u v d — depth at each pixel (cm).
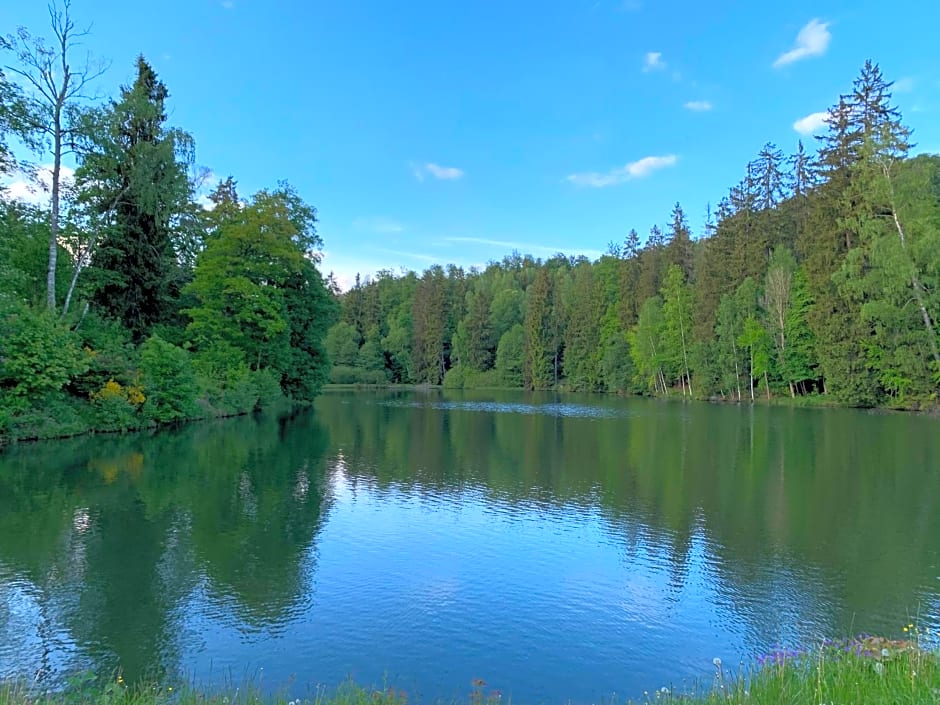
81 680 534
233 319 3359
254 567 955
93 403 2250
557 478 1667
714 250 5647
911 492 1488
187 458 1839
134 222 2958
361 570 955
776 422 3150
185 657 680
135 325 3022
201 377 2972
